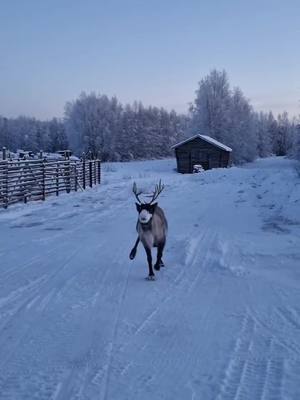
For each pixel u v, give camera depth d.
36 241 8.95
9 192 14.30
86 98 67.38
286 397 3.21
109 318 4.80
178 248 7.87
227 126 49.78
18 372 3.68
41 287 5.93
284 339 4.17
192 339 4.23
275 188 15.30
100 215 12.27
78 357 3.92
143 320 4.72
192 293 5.54
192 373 3.60
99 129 66.12
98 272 6.60
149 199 15.50
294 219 10.10
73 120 67.19
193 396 3.26
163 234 6.42
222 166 37.53
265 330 4.38
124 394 3.31
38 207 14.05
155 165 46.91
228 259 6.96
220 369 3.65
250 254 7.21
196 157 37.91
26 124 91.94
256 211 11.86
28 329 4.55
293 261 6.75
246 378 3.50
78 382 3.50
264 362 3.74
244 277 6.11
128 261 7.19
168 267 6.75
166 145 77.50
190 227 9.83
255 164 48.31
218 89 50.97
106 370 3.68
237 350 3.98
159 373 3.61
